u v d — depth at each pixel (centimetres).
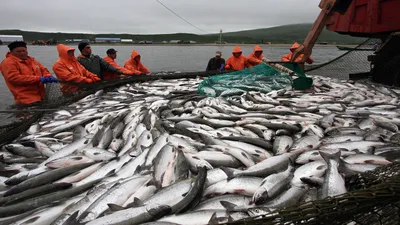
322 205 238
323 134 529
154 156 435
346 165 378
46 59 3375
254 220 233
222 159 432
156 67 2892
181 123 599
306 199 339
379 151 440
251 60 1480
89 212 321
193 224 288
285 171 378
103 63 1189
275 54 4116
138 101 826
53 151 501
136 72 1325
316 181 357
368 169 379
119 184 360
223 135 535
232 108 715
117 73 1208
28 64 852
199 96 848
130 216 292
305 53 977
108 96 937
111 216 292
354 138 493
